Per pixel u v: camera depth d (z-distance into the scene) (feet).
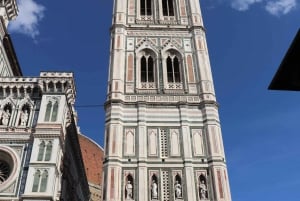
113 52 156.56
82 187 205.98
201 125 134.92
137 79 148.15
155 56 158.40
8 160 122.11
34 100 136.77
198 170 122.72
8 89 138.62
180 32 169.07
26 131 127.03
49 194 110.32
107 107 137.69
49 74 139.44
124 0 181.16
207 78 148.36
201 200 115.55
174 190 117.50
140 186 116.78
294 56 24.16
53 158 118.83
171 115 137.08
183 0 185.06
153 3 182.29
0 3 182.19
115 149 124.47
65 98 136.87
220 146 127.75
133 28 168.45
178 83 149.28
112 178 117.39
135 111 137.18
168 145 128.77
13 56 179.01
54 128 126.00
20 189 113.19
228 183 119.65
